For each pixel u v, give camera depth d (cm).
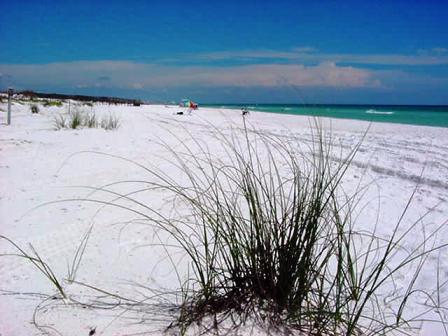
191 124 1533
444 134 1251
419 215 390
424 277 255
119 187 452
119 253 268
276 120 2033
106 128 1148
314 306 199
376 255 285
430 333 193
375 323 200
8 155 633
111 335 178
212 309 198
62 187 445
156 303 206
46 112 1823
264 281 205
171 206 375
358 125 1698
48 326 183
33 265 245
